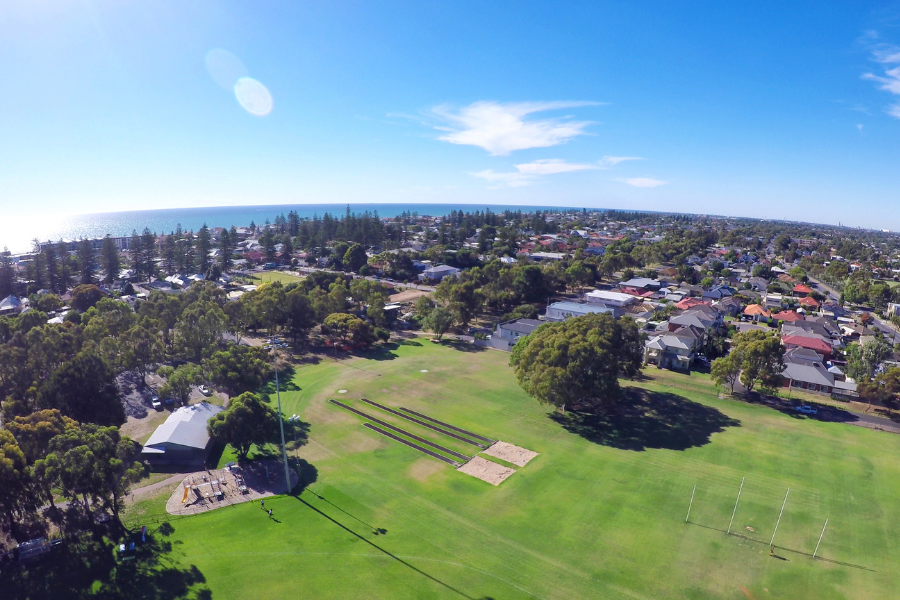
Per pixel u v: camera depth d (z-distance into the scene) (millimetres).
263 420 51062
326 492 46250
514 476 49688
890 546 39375
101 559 36031
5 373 59812
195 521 41094
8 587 33125
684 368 85125
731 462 53062
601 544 38969
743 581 35062
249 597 32250
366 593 32844
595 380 60875
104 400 54281
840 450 56156
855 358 84062
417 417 63938
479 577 34844
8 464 35875
